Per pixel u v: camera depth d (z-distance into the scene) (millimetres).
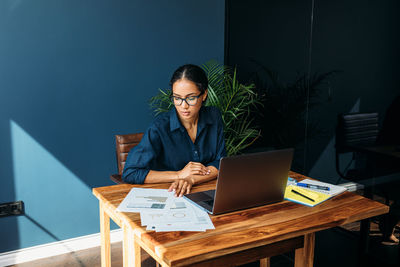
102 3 2773
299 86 2635
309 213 1508
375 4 2020
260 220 1429
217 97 2961
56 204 2816
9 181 2631
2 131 2566
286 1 2691
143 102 3057
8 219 2658
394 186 1997
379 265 2123
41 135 2695
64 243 2873
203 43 3285
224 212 1480
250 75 3152
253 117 3189
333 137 2371
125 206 1528
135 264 1485
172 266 1136
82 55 2760
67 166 2818
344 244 2346
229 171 1398
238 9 3207
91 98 2840
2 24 2467
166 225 1359
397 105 1941
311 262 1698
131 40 2932
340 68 2277
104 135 2932
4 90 2533
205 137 2061
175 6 3086
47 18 2600
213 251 1196
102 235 1934
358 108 2164
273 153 1486
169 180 1813
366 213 1530
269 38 2891
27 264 2688
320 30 2416
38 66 2619
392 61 1939
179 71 1753
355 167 2232
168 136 1937
